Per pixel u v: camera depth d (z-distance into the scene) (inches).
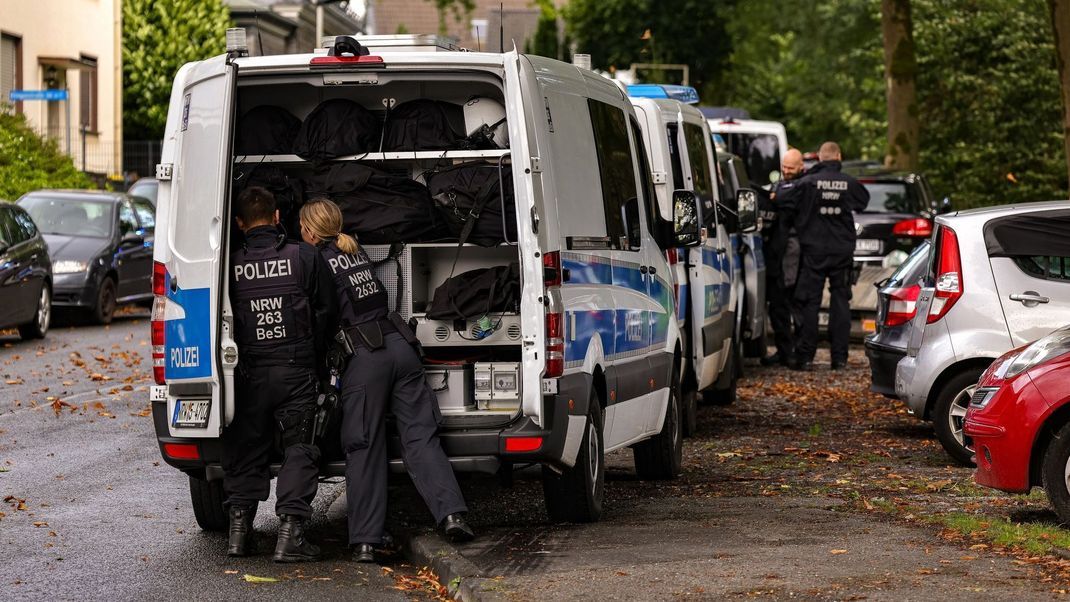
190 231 541.3
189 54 3351.4
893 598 441.4
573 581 477.4
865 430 903.1
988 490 676.7
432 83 619.5
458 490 538.9
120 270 1622.8
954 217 776.3
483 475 559.8
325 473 562.3
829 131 4170.8
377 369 541.0
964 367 766.5
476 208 569.9
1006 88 2908.5
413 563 550.0
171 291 546.0
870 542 534.9
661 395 688.4
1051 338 605.0
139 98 3334.2
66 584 507.2
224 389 537.3
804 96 3885.3
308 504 546.6
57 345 1363.2
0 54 2482.8
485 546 540.4
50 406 973.8
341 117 596.1
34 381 1098.1
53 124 2726.4
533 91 545.0
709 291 860.6
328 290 545.3
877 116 3671.3
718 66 4542.3
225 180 532.4
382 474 543.8
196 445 549.0
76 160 2721.5
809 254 1223.5
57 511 642.8
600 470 601.0
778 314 1263.5
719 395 1024.2
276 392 542.3
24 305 1360.7
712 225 899.4
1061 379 581.3
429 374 568.1
